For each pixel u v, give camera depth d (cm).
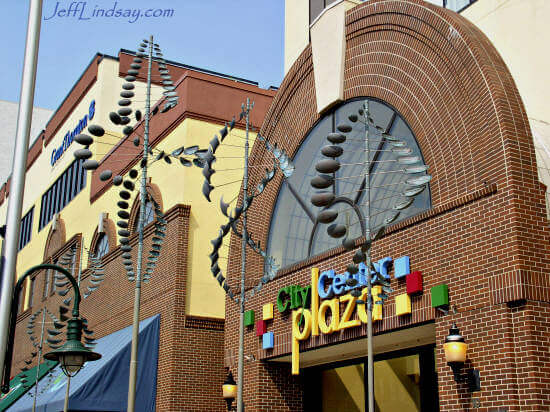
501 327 1204
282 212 1995
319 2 2311
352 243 1166
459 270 1316
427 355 1602
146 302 2405
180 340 2192
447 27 1467
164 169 2497
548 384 1147
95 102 3256
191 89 2447
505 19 1709
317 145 1900
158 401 2184
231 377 1869
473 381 1231
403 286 1444
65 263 2406
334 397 1869
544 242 1235
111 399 2120
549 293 1202
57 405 2098
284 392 1900
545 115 1556
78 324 1198
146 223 2512
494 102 1315
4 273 883
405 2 1598
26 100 968
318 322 1648
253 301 1958
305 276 1759
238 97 2528
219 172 2405
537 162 1340
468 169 1370
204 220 2333
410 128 1566
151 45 1430
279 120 2050
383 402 1706
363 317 1502
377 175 1659
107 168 2984
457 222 1343
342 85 1797
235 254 2102
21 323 3916
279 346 1809
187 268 2266
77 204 3316
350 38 1788
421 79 1537
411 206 1522
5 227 904
